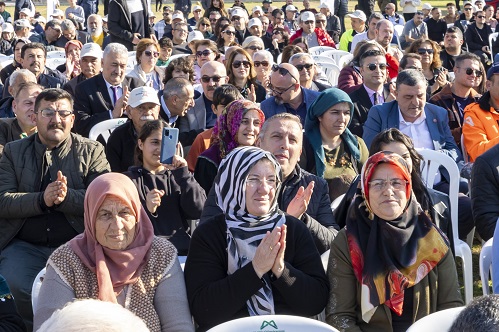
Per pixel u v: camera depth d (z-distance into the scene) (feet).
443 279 13.47
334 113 19.42
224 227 13.10
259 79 32.40
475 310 6.99
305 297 12.66
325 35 53.42
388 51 39.70
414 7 80.89
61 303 12.12
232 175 13.07
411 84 22.62
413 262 13.16
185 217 17.93
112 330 5.99
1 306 12.62
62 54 42.57
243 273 12.34
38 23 64.23
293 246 13.16
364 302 13.07
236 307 12.37
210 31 58.59
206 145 21.63
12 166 18.02
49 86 31.22
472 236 21.67
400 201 13.15
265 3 82.28
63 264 12.44
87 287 12.43
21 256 17.28
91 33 53.52
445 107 26.17
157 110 21.71
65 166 18.13
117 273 12.53
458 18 72.43
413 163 15.64
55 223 17.65
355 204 13.57
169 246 13.10
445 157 20.30
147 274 12.74
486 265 14.89
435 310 13.39
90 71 30.40
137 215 12.81
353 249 13.28
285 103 24.88
